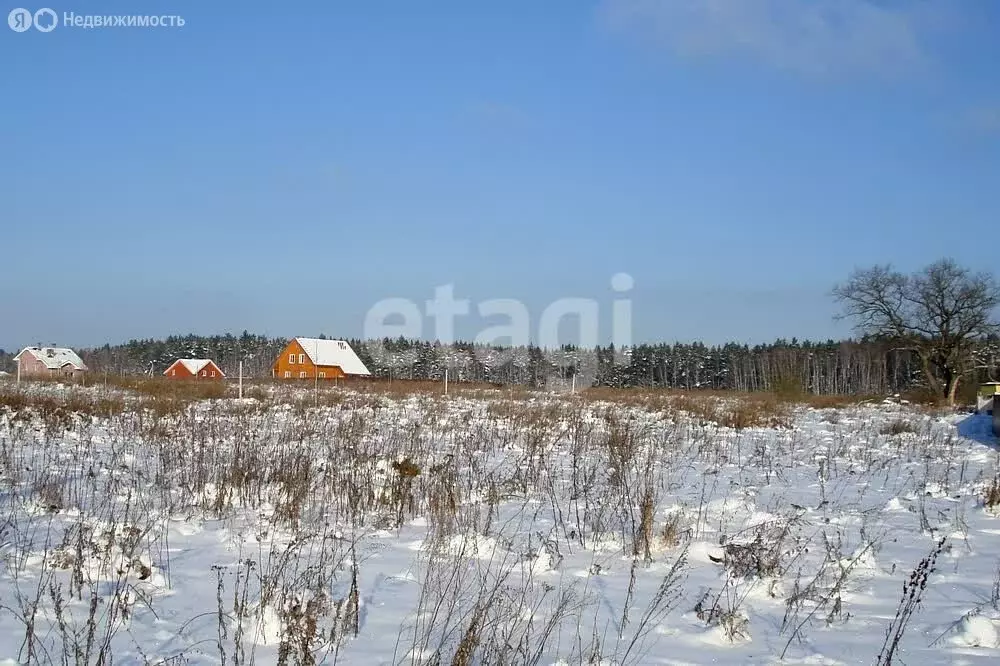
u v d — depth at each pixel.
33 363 76.38
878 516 9.30
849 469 13.27
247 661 4.59
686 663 4.72
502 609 5.35
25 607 5.17
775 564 6.70
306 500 8.95
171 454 11.27
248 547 7.16
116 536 6.65
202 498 8.80
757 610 5.85
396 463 9.27
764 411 28.34
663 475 11.70
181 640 4.90
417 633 5.05
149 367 101.44
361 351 77.38
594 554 7.28
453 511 7.83
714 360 89.94
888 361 81.31
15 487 9.21
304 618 4.97
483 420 19.59
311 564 6.47
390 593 5.94
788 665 4.73
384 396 32.44
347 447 11.94
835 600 5.95
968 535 8.41
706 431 18.23
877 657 4.86
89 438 12.55
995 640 5.11
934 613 5.79
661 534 7.79
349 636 5.03
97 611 5.31
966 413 33.81
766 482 11.91
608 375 79.81
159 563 6.57
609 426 16.64
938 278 48.50
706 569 6.94
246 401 25.80
